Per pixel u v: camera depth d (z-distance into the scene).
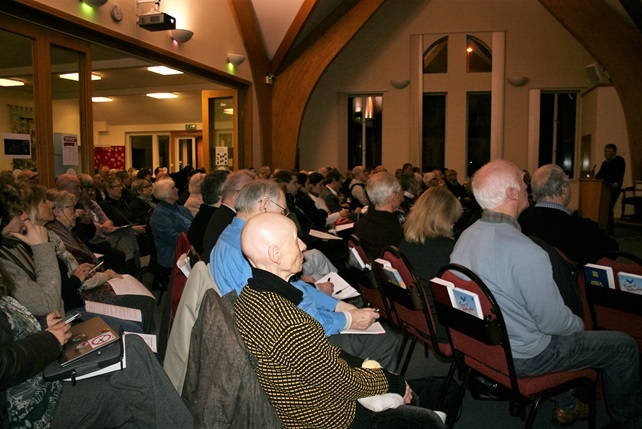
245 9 7.50
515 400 1.83
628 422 1.89
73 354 1.51
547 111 11.05
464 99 11.16
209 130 8.14
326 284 2.53
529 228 2.47
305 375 1.31
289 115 8.88
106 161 12.23
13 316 1.53
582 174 9.62
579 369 1.84
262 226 1.42
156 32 5.51
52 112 4.30
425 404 2.25
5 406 1.40
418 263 2.30
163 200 3.99
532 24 10.75
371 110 11.65
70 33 4.39
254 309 1.35
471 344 1.89
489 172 1.93
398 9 11.16
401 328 2.47
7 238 1.95
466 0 10.91
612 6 8.98
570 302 2.07
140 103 11.20
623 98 9.03
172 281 2.10
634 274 2.06
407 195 5.75
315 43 8.77
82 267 2.52
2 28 3.79
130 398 1.60
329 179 6.84
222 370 1.29
